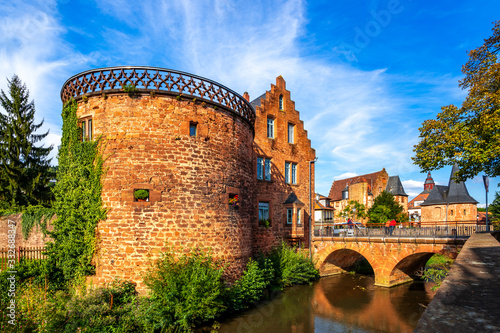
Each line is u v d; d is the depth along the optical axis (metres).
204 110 14.19
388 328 14.77
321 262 26.33
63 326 10.50
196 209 13.44
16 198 23.95
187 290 11.77
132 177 12.73
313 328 14.54
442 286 3.18
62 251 13.05
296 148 27.20
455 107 16.05
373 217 44.38
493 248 5.83
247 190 16.56
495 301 2.61
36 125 26.86
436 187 52.12
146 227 12.58
